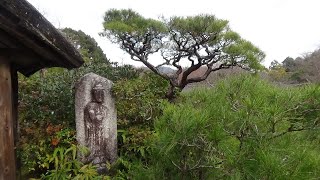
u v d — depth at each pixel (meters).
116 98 4.60
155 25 7.94
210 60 8.34
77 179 3.67
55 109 4.94
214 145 1.81
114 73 6.59
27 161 3.76
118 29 7.88
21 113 4.76
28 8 1.26
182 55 8.43
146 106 4.54
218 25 7.70
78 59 1.69
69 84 5.44
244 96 1.99
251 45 8.18
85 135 4.32
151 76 6.45
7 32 1.36
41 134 4.18
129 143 4.45
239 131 1.76
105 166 4.27
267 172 1.51
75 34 13.82
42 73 6.66
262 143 1.73
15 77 1.89
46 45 1.47
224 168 1.87
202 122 1.77
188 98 2.36
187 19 7.88
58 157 4.10
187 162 2.07
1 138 1.42
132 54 8.47
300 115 1.83
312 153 1.69
